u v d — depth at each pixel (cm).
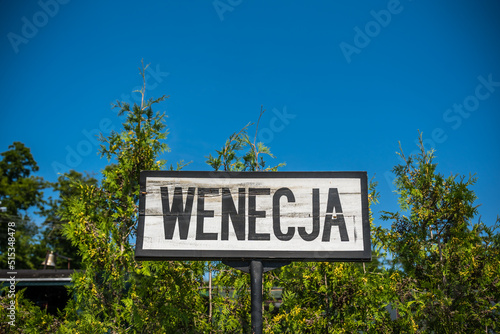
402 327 868
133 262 788
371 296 860
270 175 477
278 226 466
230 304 855
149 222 466
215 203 471
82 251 777
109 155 843
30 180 3469
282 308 868
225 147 891
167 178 476
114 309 768
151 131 859
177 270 807
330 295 884
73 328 754
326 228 464
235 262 470
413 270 934
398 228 951
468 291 900
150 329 783
